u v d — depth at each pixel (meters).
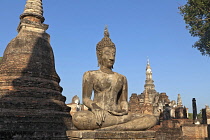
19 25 15.06
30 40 14.02
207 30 14.66
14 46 13.81
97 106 5.39
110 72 6.12
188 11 14.55
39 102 11.97
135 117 5.69
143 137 5.08
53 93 12.92
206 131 16.28
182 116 27.75
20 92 11.95
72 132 5.14
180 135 17.12
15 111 11.14
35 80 12.74
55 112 12.09
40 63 13.56
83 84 6.05
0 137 10.06
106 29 6.56
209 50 16.38
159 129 18.50
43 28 15.09
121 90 6.31
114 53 6.23
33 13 15.02
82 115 5.04
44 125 11.21
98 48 6.34
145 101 35.56
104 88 5.93
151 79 53.25
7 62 13.42
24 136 10.55
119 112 5.54
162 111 32.94
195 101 23.86
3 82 12.42
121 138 4.82
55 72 14.57
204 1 13.40
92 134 4.61
